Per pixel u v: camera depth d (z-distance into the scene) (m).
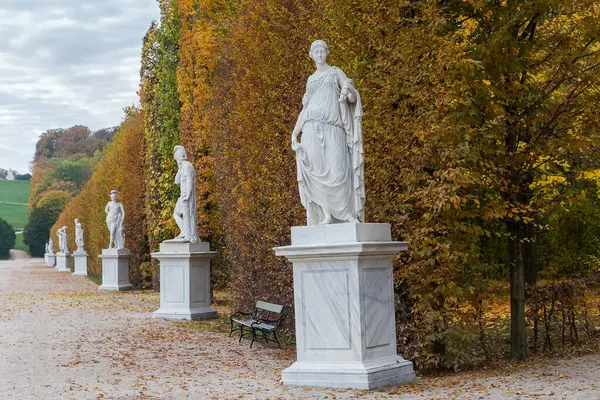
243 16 16.22
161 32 25.97
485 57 10.34
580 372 8.91
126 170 32.44
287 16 13.69
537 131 11.15
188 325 16.47
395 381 8.55
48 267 63.62
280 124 13.23
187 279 17.98
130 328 15.70
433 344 10.12
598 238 17.56
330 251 8.33
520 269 11.00
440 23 9.71
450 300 9.58
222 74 18.05
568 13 11.12
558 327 11.93
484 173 10.19
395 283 10.30
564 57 10.84
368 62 10.68
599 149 12.27
